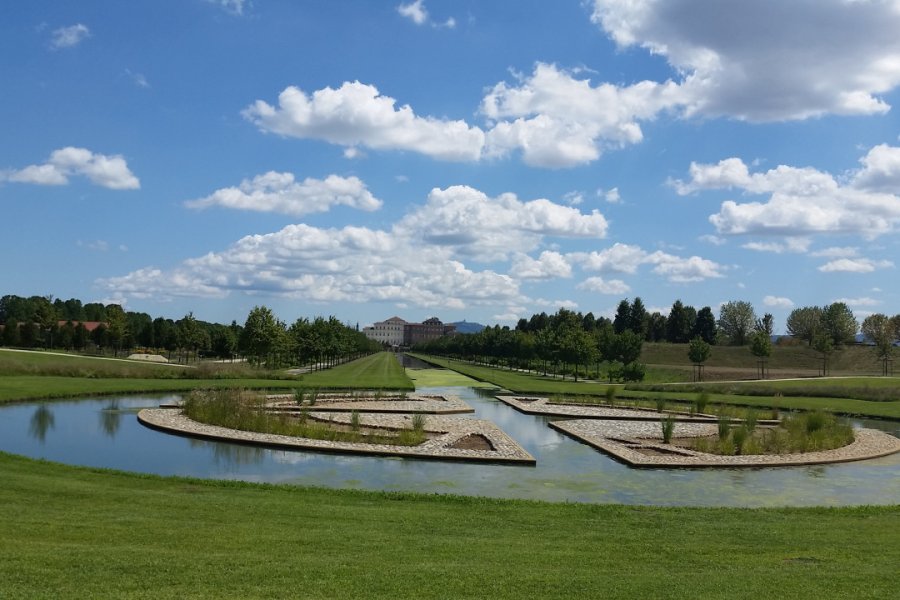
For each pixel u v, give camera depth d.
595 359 74.25
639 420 34.00
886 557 10.27
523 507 14.00
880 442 26.95
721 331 133.38
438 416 32.69
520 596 7.96
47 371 45.31
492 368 100.50
